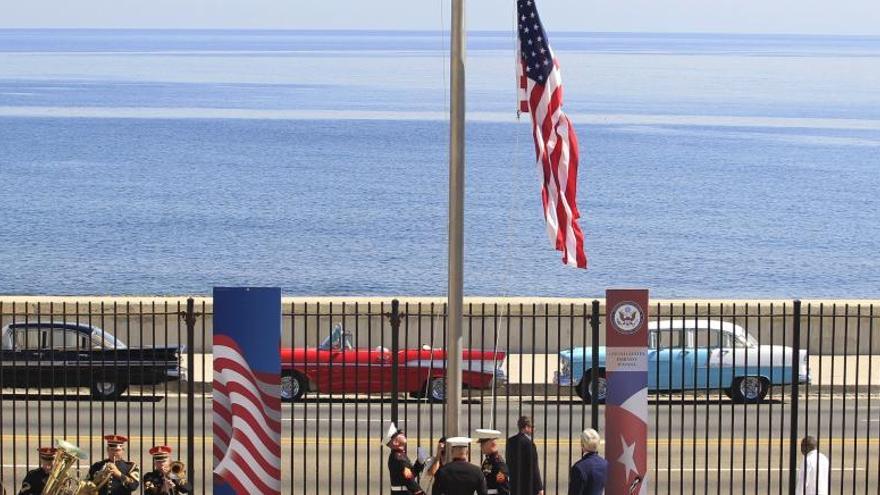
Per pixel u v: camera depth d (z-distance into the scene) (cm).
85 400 3062
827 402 3180
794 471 2006
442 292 7688
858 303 3828
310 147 14400
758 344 3191
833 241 9600
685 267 8550
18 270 8188
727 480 2294
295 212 10331
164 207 10550
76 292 7562
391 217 10138
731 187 11919
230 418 1712
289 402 3102
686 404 3144
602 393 3177
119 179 12069
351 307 3588
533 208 10338
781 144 15162
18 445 2498
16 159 13388
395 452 1767
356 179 12106
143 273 8144
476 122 16838
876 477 2327
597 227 9738
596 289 7750
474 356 3181
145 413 2872
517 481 1777
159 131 15825
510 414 2948
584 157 13612
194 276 8062
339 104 19688
